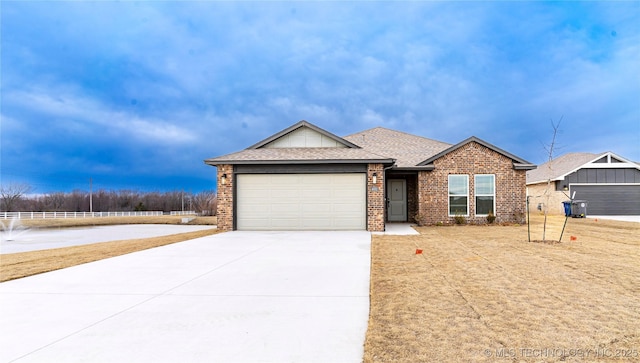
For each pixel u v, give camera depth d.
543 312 4.37
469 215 16.25
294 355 3.33
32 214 42.91
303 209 14.32
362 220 14.13
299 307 4.74
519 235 12.20
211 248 9.80
